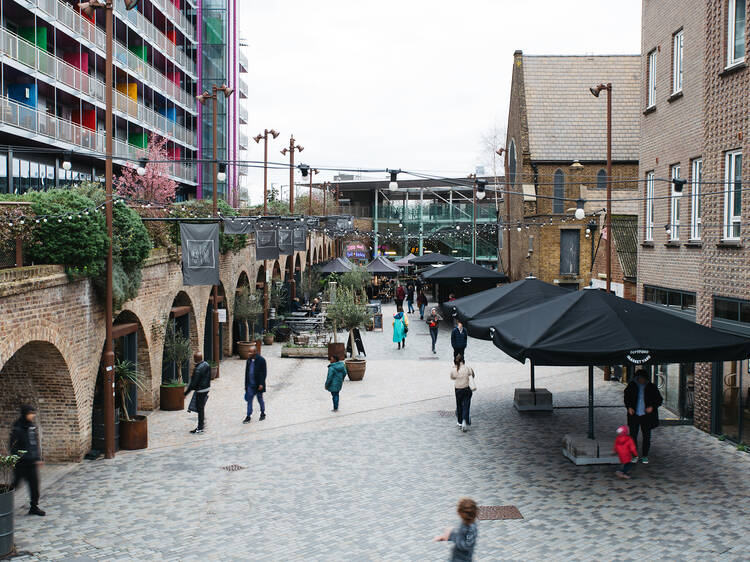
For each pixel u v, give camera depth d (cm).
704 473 1217
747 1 1355
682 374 1653
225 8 5669
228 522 1011
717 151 1470
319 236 5478
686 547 904
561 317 1187
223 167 2241
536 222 3856
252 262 2980
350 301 2467
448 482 1184
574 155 3984
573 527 976
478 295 1802
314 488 1159
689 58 1647
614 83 4216
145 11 4616
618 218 2478
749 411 1348
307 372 2292
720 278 1457
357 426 1580
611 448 1280
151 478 1223
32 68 3030
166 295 1866
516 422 1608
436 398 1878
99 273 1332
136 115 4194
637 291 1989
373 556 890
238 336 2772
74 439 1324
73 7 3481
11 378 1296
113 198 1383
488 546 911
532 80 4216
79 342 1330
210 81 5644
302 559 882
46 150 2398
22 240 1195
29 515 1045
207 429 1573
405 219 6247
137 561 878
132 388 1661
